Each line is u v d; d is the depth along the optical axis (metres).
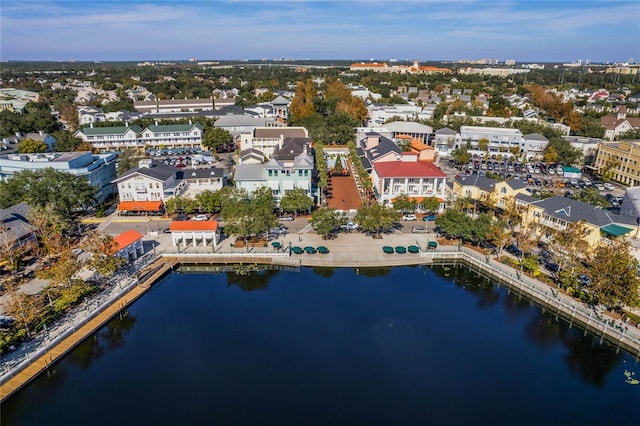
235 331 76.19
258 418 57.44
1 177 132.38
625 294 74.44
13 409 59.72
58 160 130.62
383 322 79.19
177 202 118.56
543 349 73.38
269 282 93.12
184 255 99.88
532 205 111.12
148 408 59.38
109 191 143.00
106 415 58.31
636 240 94.50
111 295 84.00
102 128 194.62
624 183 160.38
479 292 91.00
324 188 143.75
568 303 82.12
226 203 111.81
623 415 59.72
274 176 124.44
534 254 101.50
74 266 81.06
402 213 123.12
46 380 65.00
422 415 58.50
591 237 97.69
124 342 73.50
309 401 60.50
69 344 70.44
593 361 70.88
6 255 87.44
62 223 103.75
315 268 98.19
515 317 82.44
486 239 103.31
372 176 144.62
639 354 70.62
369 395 61.91
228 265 99.56
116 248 89.94
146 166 135.88
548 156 173.12
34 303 72.94
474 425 57.31
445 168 178.75
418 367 68.00
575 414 59.66
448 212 108.00
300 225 117.06
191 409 58.97
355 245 105.50
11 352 67.00
